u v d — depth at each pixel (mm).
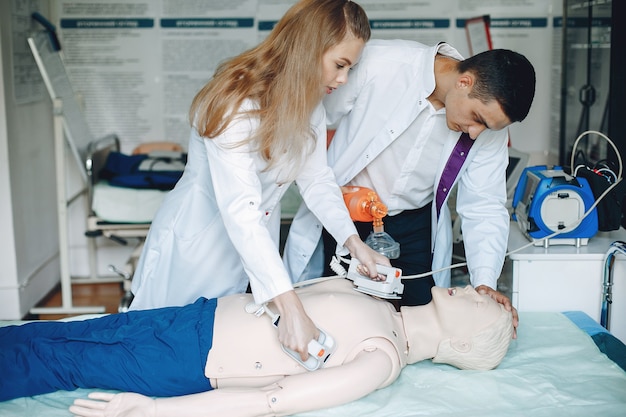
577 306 2521
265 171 1924
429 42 4281
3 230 3584
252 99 1815
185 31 4234
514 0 4199
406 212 2348
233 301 1970
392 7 4250
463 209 2271
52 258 4223
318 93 1851
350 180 2285
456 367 1997
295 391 1694
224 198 1788
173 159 3859
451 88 1919
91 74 4266
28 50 3789
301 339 1710
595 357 2041
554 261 2484
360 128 2199
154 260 2184
